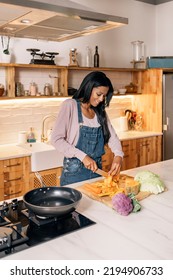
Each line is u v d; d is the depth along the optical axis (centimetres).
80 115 209
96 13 183
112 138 225
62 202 149
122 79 476
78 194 146
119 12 459
